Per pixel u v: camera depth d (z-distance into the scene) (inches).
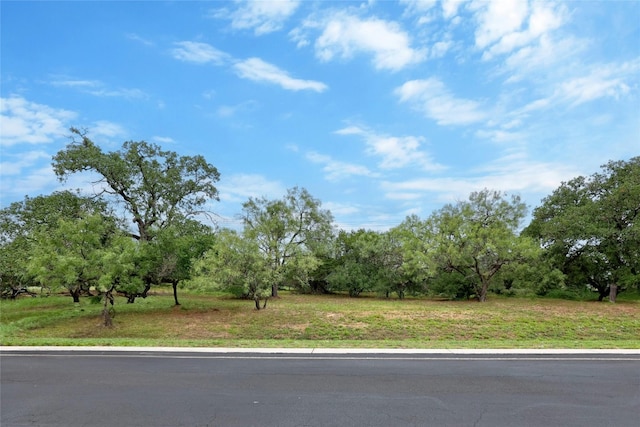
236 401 248.2
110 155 1222.3
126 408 236.2
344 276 1427.2
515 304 1109.1
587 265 1290.6
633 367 338.6
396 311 924.6
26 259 983.6
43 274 706.2
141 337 670.5
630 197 1188.5
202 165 1309.1
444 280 1330.0
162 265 867.4
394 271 1373.0
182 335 687.1
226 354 393.4
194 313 895.7
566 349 414.9
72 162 1178.6
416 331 706.8
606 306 1050.7
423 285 1363.2
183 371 324.5
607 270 1250.0
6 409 235.1
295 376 307.7
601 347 444.8
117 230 861.8
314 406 239.0
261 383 288.2
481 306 1048.2
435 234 1317.7
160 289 1585.9
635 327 737.6
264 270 925.8
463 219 1291.8
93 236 727.1
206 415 225.0
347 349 411.2
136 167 1252.5
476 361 360.8
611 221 1238.3
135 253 766.5
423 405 240.8
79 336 677.9
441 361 360.8
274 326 751.7
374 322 777.6
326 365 345.4
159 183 1258.6
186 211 1318.9
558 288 1362.0
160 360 367.2
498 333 692.7
